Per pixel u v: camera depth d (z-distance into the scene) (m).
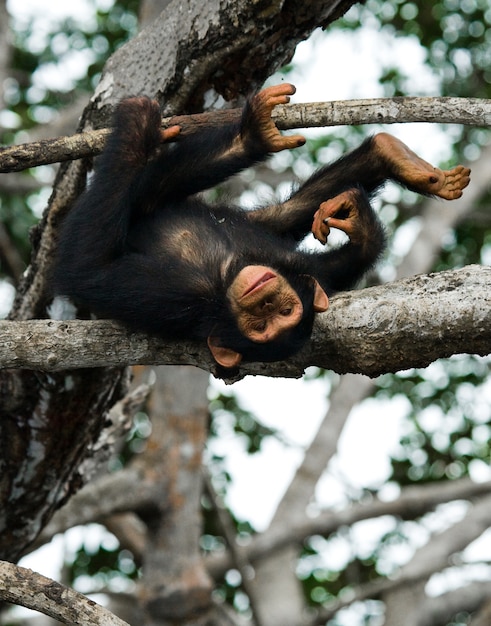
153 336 9.66
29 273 11.53
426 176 10.35
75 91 23.66
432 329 8.29
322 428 21.92
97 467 13.52
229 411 22.97
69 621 7.61
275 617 19.89
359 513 20.72
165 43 10.34
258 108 9.30
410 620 20.33
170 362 9.77
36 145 8.88
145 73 10.53
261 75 10.45
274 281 9.38
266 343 9.26
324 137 22.80
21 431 11.92
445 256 25.27
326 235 10.65
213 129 10.16
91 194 9.82
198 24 10.07
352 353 8.72
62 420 11.79
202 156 10.23
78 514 16.89
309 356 9.18
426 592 22.27
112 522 20.02
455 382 23.30
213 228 10.47
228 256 10.05
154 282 9.77
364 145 11.09
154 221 10.66
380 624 21.36
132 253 10.16
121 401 13.74
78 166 10.61
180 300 9.68
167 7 10.46
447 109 8.67
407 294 8.49
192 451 18.14
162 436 18.09
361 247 10.83
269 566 20.92
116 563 22.30
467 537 21.36
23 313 11.79
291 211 11.39
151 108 9.65
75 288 9.98
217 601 19.83
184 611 17.92
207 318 9.62
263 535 20.25
